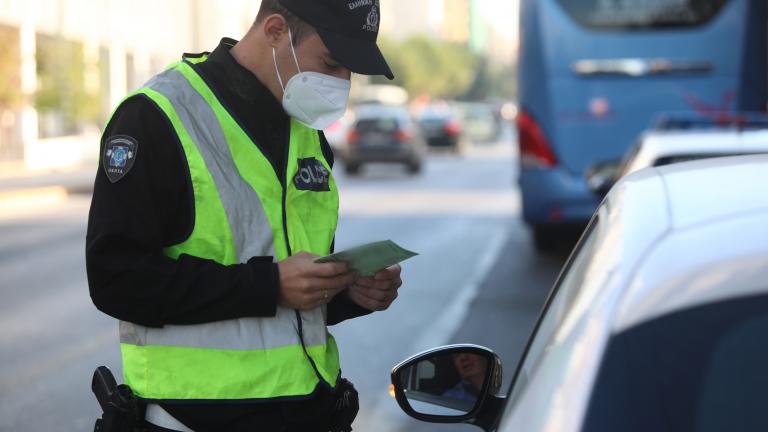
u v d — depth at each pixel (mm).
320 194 3150
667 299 1948
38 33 38250
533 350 2631
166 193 2861
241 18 58375
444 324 10164
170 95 2900
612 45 12984
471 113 67312
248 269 2871
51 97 34562
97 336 9914
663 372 1871
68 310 11242
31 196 25547
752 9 12844
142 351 2928
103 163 2854
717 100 12922
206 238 2893
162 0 53062
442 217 20891
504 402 2719
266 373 2924
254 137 2996
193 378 2904
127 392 2947
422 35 134750
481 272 13523
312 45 3000
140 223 2824
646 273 2041
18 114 36625
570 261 2867
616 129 13023
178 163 2865
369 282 3174
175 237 2896
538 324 2824
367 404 7430
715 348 1867
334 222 3197
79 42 38750
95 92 37125
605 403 1863
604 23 12977
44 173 33594
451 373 2986
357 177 33594
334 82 3049
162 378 2912
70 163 40406
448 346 2975
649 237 2172
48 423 7109
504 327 10000
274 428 2961
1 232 18688
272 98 3047
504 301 11414
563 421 1884
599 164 13086
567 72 13070
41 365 8758
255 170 2973
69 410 7426
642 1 12906
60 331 10156
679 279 1979
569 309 2342
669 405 1840
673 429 1817
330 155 3324
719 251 2012
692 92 12945
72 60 35938
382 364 8617
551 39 13070
